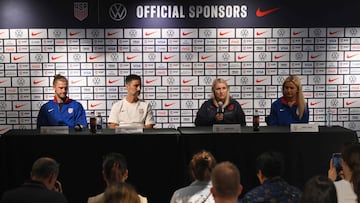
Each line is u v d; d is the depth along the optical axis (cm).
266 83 820
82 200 512
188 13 805
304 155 519
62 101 664
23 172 507
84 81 806
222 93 614
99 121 651
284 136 517
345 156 382
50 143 506
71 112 662
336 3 814
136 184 515
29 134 510
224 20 809
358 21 818
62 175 508
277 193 347
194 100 820
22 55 800
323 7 813
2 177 507
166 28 806
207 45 811
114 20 801
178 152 515
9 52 799
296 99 617
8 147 505
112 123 655
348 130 530
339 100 828
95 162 510
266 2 809
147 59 809
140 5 801
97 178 511
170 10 804
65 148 507
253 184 517
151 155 513
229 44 812
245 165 516
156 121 820
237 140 514
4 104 807
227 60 815
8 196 361
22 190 365
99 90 809
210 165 386
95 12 799
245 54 816
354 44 821
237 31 811
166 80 813
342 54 822
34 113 809
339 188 373
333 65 823
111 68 807
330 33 818
